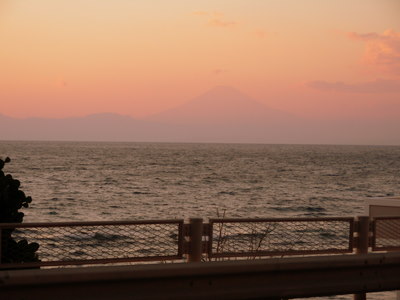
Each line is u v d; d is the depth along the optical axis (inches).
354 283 308.5
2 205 444.8
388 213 514.0
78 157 7500.0
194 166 5708.7
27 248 426.0
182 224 379.6
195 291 275.6
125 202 2470.5
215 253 390.0
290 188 3366.1
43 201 2433.6
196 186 3356.3
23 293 246.7
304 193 3083.2
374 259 309.7
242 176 4323.3
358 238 426.6
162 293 269.6
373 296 604.1
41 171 4372.5
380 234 463.5
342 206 2513.5
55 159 6717.5
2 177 451.8
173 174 4397.1
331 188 3452.3
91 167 5118.1
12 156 7337.6
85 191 2910.9
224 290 280.7
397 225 468.4
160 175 4249.5
